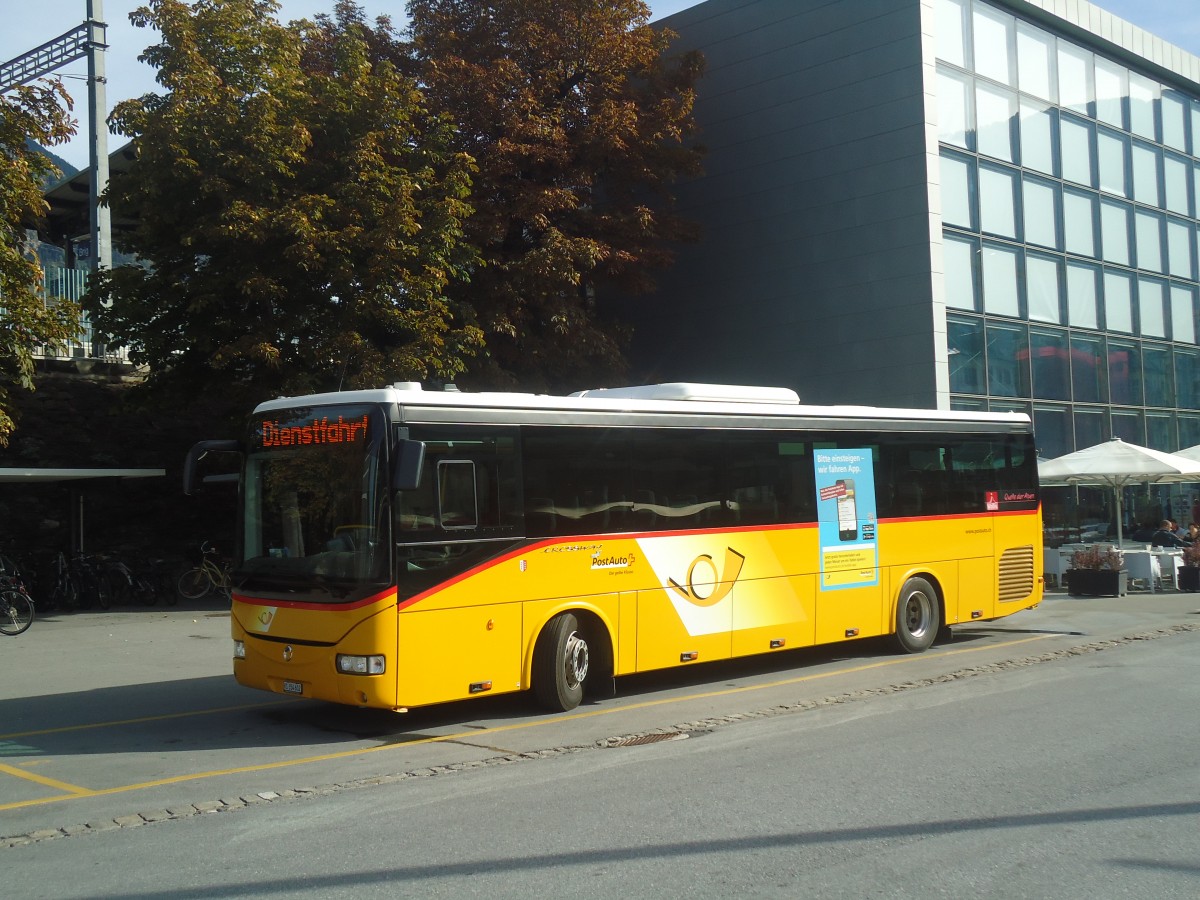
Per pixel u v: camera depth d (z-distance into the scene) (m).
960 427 15.07
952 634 16.48
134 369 25.09
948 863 5.79
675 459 11.66
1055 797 7.11
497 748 9.09
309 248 19.53
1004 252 28.30
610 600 10.90
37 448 23.12
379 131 21.28
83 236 35.56
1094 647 14.78
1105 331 31.02
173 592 22.05
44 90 17.73
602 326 27.19
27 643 16.69
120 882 5.78
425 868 5.88
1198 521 31.77
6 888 5.73
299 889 5.58
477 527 9.88
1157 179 33.50
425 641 9.38
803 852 6.02
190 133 19.88
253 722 10.48
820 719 10.02
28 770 8.59
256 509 10.17
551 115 25.30
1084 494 30.83
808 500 12.98
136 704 11.54
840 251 27.61
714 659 11.81
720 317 30.05
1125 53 32.03
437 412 9.74
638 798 7.27
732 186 29.86
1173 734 9.03
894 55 26.67
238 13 20.77
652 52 26.44
